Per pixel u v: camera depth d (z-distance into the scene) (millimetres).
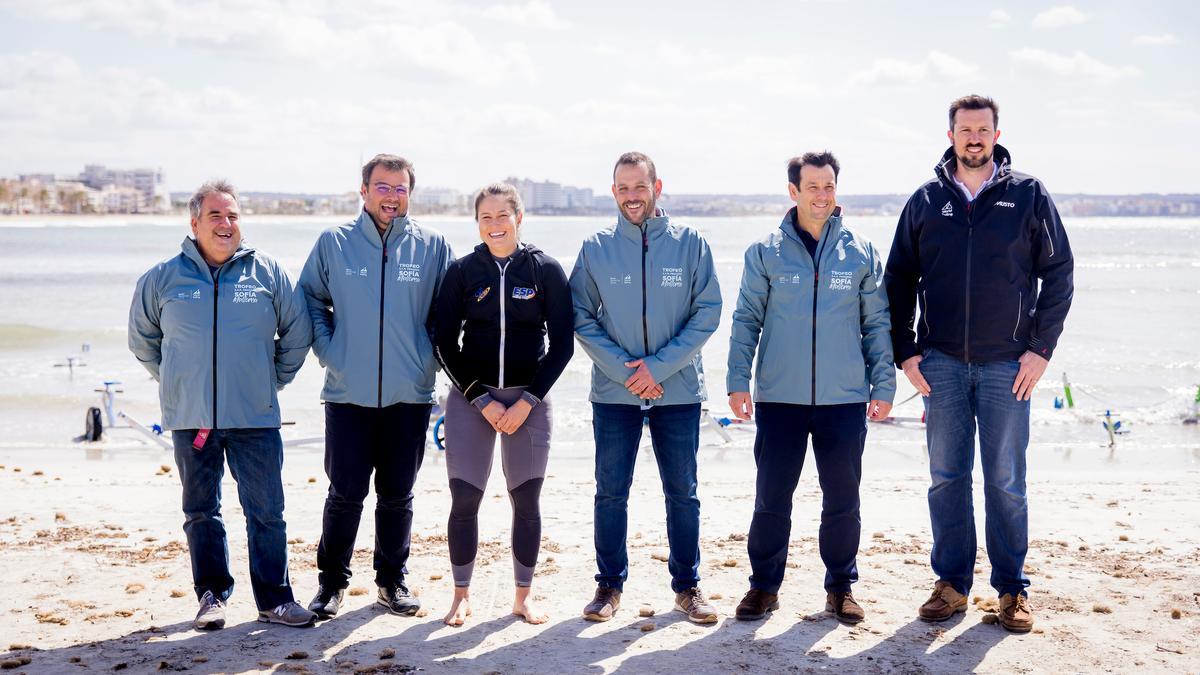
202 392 4520
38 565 5746
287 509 7836
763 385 4805
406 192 4781
